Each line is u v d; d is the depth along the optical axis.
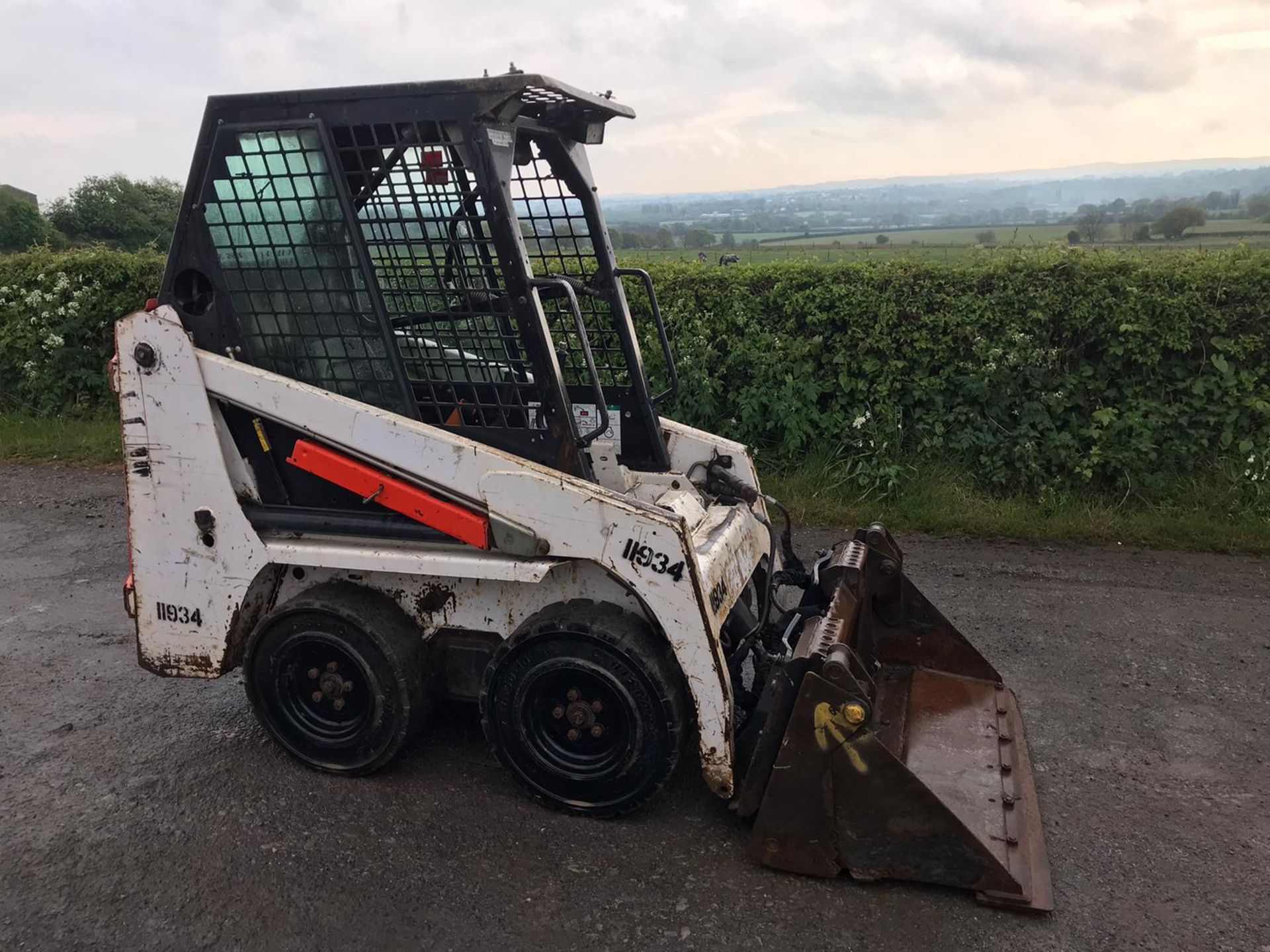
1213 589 5.54
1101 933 2.91
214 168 3.44
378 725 3.60
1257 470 6.45
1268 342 6.52
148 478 3.65
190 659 3.78
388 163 3.34
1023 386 6.87
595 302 4.32
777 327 7.41
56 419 9.49
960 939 2.88
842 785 3.04
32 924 2.94
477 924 2.95
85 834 3.38
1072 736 4.03
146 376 3.57
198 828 3.42
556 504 3.25
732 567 3.68
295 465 3.58
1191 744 3.96
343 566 3.51
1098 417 6.65
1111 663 4.68
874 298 7.07
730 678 3.33
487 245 3.31
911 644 4.18
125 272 9.52
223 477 3.58
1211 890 3.10
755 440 7.43
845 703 2.99
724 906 3.02
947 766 3.51
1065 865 3.22
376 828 3.42
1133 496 6.64
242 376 3.50
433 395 3.51
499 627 3.61
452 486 3.36
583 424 4.42
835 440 7.27
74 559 6.24
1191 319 6.59
